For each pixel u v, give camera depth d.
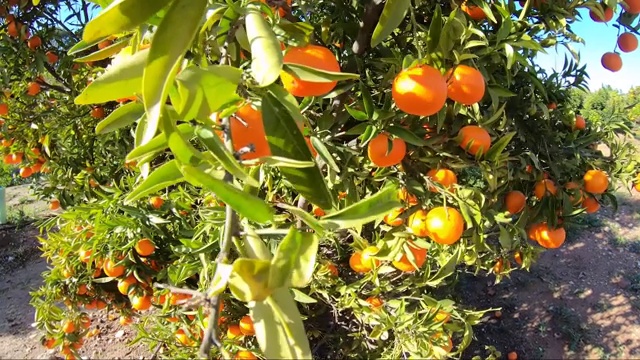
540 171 1.13
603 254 2.97
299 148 0.42
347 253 1.52
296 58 0.48
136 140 0.45
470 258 1.20
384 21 0.63
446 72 0.68
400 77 0.62
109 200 1.31
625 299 2.55
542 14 0.90
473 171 1.49
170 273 1.23
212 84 0.36
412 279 1.35
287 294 0.38
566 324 2.38
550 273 2.79
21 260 3.03
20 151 2.06
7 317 2.40
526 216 1.17
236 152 0.36
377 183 1.05
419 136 0.89
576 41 0.89
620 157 1.22
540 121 1.20
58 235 1.51
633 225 3.34
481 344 2.27
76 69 1.87
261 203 0.35
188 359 1.21
